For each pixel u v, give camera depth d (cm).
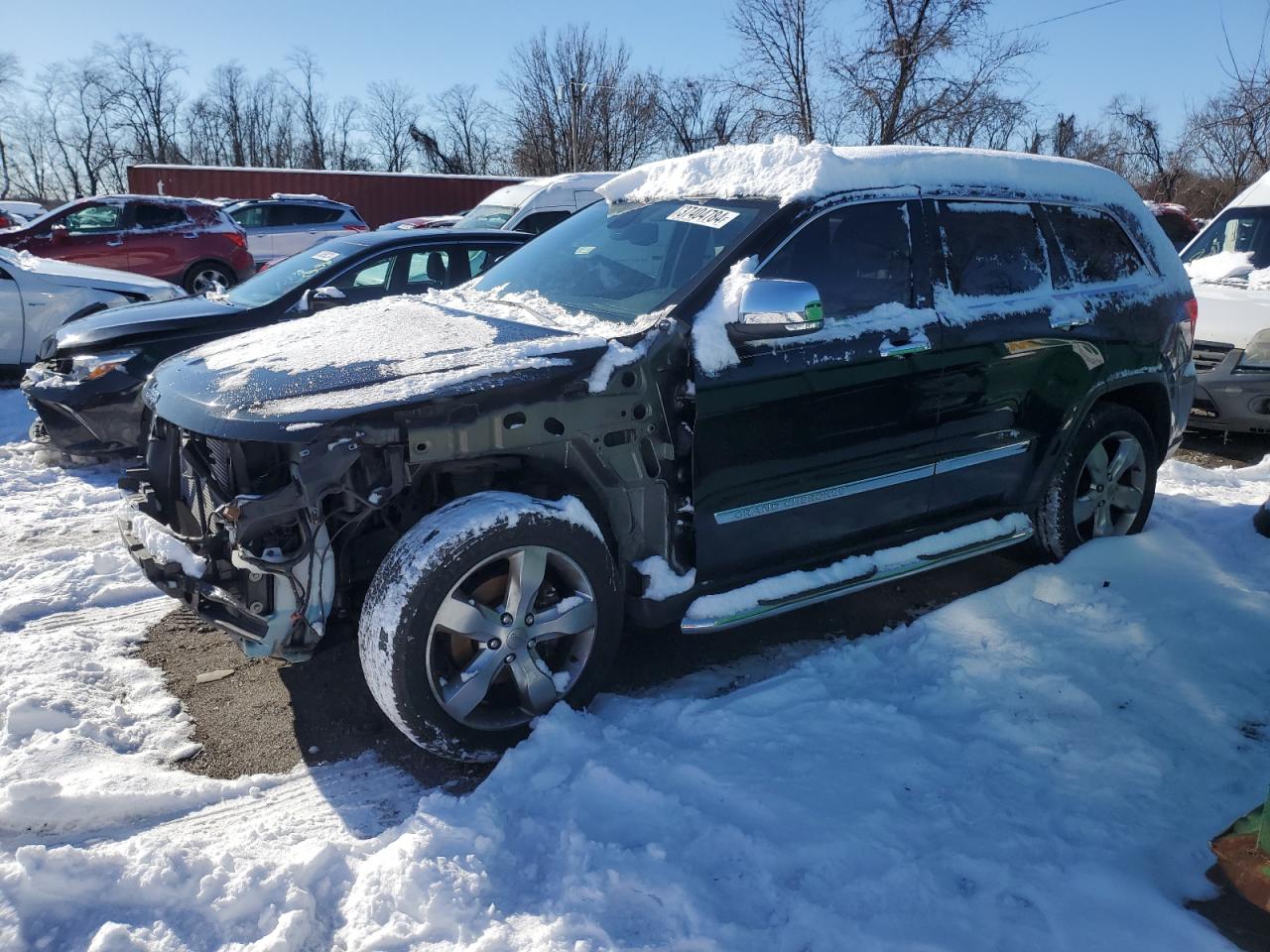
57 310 896
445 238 715
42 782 267
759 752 292
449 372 287
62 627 399
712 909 226
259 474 290
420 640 274
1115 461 453
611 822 258
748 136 2506
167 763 304
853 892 232
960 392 379
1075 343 415
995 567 471
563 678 308
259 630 281
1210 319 707
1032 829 257
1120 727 307
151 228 1418
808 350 335
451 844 246
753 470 330
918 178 386
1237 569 429
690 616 324
